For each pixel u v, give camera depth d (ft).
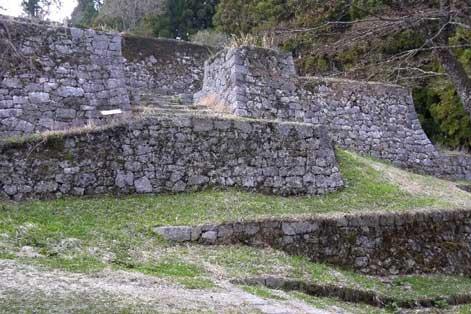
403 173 36.86
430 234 26.71
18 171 24.08
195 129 28.12
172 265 18.69
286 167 29.68
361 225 25.08
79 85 30.73
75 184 25.00
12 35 29.25
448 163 43.91
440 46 17.29
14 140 24.56
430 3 17.07
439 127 54.39
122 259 18.52
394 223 25.90
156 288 15.58
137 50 46.62
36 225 20.42
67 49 31.12
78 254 18.10
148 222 22.84
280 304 15.64
